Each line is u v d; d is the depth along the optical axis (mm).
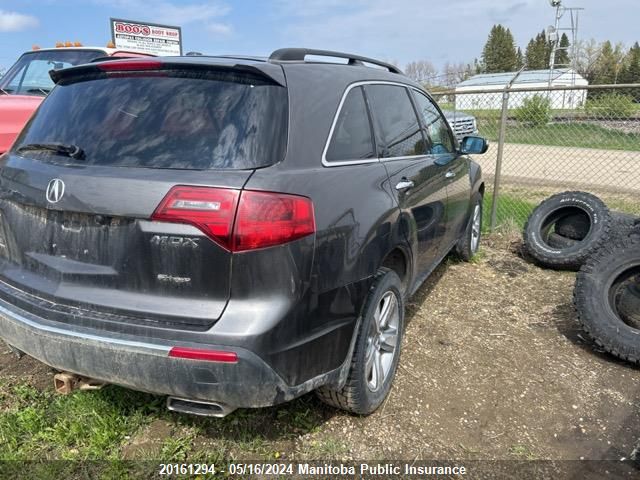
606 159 14328
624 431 2848
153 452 2523
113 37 14055
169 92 2357
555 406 3049
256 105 2252
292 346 2141
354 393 2641
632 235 3740
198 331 2041
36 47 6926
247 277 2047
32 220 2402
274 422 2785
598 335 3539
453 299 4609
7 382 3025
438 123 4465
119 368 2113
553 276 5297
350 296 2439
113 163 2221
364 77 3141
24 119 4879
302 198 2162
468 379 3289
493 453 2648
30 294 2393
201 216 2014
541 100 12773
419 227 3354
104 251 2191
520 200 8859
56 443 2566
